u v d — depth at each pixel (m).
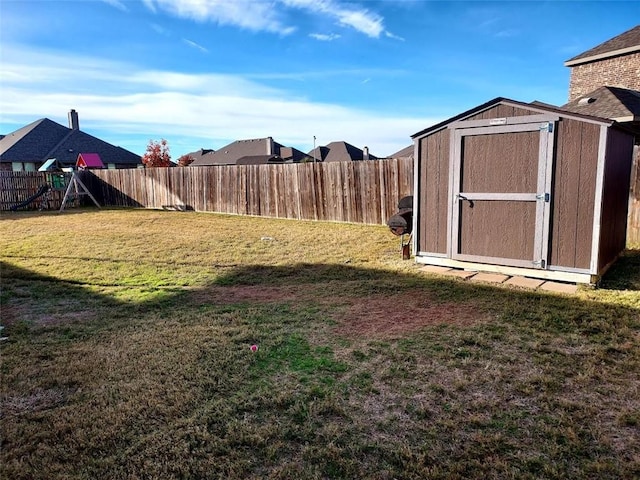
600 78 14.09
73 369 2.95
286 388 2.66
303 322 3.86
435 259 5.91
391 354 3.13
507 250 5.29
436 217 5.84
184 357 3.11
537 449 2.04
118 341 3.45
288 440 2.15
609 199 5.00
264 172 11.82
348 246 7.63
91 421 2.31
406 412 2.38
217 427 2.26
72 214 13.12
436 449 2.06
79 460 2.01
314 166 10.74
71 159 25.62
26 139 25.67
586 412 2.35
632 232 7.29
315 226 9.95
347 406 2.45
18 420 2.35
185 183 13.92
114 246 7.85
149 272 5.97
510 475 1.87
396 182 9.29
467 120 5.39
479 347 3.24
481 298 4.46
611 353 3.10
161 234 9.15
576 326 3.62
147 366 2.97
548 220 4.93
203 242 8.20
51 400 2.56
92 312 4.27
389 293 4.76
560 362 2.97
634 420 2.26
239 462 1.98
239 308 4.33
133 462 1.99
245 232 9.34
